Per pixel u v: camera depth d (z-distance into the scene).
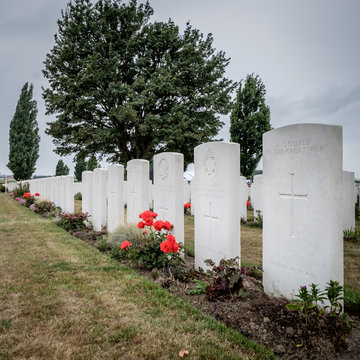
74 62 19.97
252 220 10.54
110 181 8.21
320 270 3.14
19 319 3.13
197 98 21.05
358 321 3.10
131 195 7.51
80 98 18.33
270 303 3.31
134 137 22.64
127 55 20.70
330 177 3.07
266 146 3.77
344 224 8.18
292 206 3.42
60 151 22.33
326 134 3.09
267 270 3.75
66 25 21.03
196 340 2.70
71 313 3.27
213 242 4.66
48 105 21.11
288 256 3.46
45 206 13.59
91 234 8.11
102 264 5.12
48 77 21.30
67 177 11.08
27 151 38.34
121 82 20.45
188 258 5.89
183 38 21.95
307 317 2.80
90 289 3.94
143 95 19.50
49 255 5.71
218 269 3.64
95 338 2.76
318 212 3.15
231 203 4.31
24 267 4.93
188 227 9.93
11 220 11.00
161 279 4.39
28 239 7.27
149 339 2.74
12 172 38.12
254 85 21.16
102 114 20.20
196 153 5.12
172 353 2.52
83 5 21.20
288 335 2.70
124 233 6.35
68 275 4.52
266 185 3.77
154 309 3.35
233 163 4.34
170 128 19.52
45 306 3.43
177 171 5.66
